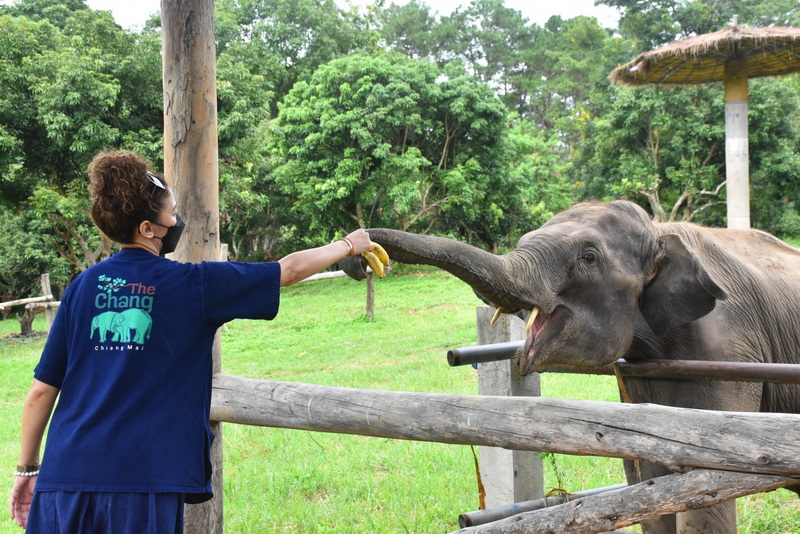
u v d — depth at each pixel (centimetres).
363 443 711
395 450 673
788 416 212
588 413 247
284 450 706
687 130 2394
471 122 2423
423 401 294
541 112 5334
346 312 1825
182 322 224
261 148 2483
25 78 1645
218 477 396
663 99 2405
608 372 349
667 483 231
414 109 2319
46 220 2166
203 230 388
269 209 2770
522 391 439
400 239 277
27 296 2527
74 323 227
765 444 209
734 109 1499
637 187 2422
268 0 3472
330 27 3412
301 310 1925
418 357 1198
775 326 369
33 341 1812
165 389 221
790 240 2502
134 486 212
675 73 1525
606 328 317
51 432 222
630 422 237
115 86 1639
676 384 333
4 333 2075
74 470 213
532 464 450
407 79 2345
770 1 3672
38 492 216
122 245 239
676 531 357
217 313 227
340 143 2378
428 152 2506
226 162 1986
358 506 534
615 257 323
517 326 451
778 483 213
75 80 1619
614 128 2528
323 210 2383
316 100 2384
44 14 2700
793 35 1285
